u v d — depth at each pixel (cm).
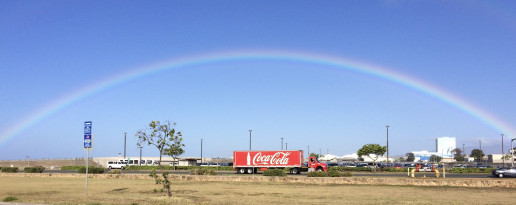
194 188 3203
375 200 2336
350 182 3638
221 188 3206
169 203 2117
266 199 2375
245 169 5988
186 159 10419
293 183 3716
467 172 6106
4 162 12169
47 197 2431
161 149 2648
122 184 3634
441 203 2194
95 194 2669
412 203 2189
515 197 2531
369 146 11869
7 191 2908
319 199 2384
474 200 2355
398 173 5919
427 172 6241
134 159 11100
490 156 16062
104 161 12019
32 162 12138
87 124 2555
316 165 6006
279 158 5856
